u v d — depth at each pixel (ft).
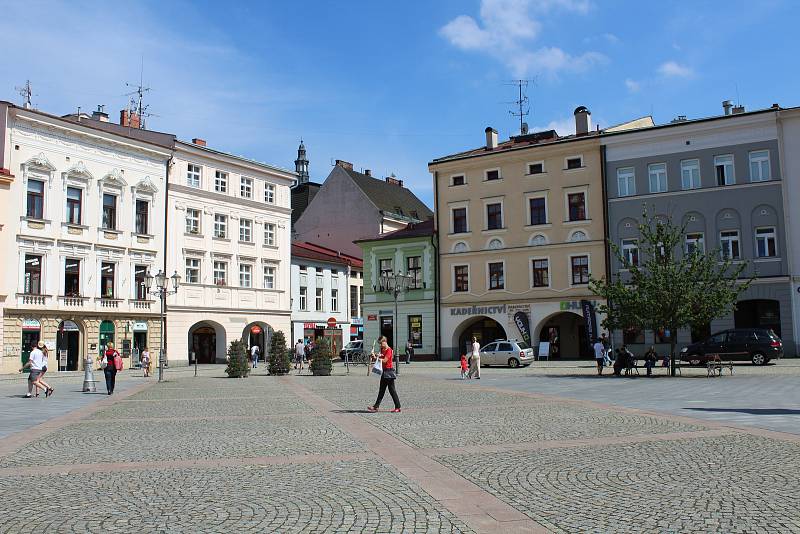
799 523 21.68
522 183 165.37
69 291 147.64
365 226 241.35
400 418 50.90
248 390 83.97
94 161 153.17
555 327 167.12
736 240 142.92
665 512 23.22
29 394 77.15
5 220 135.85
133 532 21.74
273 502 25.41
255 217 191.31
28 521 23.11
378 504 24.88
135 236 160.56
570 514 23.21
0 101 137.18
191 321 171.42
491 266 168.14
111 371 81.92
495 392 74.23
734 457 32.73
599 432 41.91
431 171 177.17
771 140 141.38
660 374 101.55
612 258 153.48
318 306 216.54
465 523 22.30
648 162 151.84
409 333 177.68
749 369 106.32
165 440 41.37
